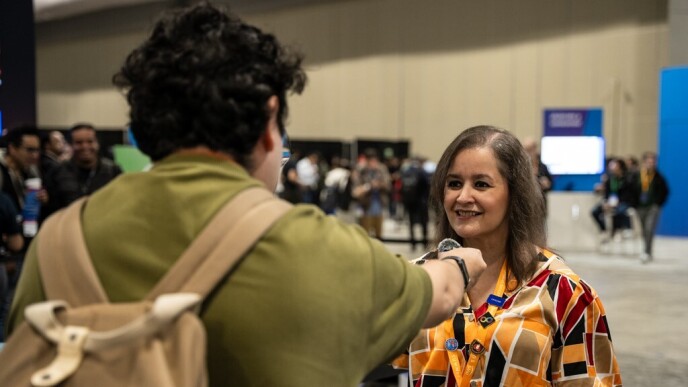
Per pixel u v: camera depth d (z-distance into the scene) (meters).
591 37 18.42
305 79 1.16
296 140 22.05
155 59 1.04
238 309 0.95
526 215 1.86
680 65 16.39
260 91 1.05
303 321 0.96
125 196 1.04
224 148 1.06
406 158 21.36
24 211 4.96
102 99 26.56
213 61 1.03
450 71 21.09
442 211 1.97
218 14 1.09
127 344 0.86
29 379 0.88
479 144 1.88
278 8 24.42
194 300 0.89
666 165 15.80
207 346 0.95
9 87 7.63
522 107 19.72
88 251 0.99
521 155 1.89
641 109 17.59
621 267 10.61
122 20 25.38
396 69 22.05
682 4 16.33
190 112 1.04
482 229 1.85
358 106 22.84
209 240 0.97
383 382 3.94
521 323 1.77
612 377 1.81
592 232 12.89
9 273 4.98
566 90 18.89
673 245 13.98
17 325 1.04
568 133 13.54
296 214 1.03
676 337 6.31
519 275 1.83
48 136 8.09
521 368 1.75
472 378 1.78
